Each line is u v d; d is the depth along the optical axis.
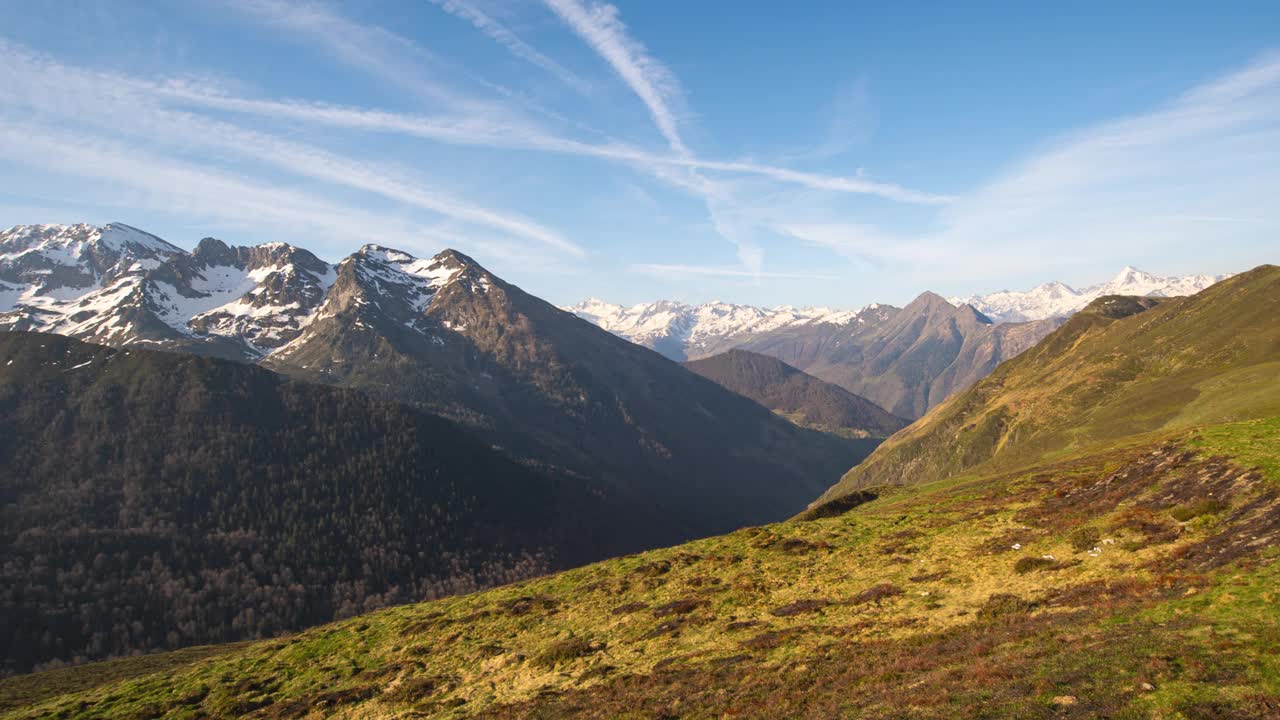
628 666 39.97
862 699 27.47
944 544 49.69
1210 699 20.45
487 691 41.25
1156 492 44.34
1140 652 24.66
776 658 35.62
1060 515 48.53
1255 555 30.12
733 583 50.62
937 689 26.12
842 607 41.53
